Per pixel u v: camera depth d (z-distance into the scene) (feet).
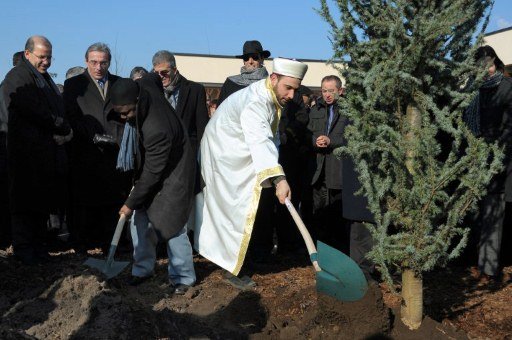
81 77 20.36
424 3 12.55
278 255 21.77
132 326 12.66
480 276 18.58
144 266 16.99
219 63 65.10
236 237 16.53
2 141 21.70
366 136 13.08
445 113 12.85
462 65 12.93
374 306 13.14
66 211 23.17
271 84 15.83
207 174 17.13
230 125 16.43
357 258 16.47
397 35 12.48
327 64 13.52
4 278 15.76
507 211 19.95
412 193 12.78
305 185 22.35
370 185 13.01
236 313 14.89
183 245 16.74
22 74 18.01
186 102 20.24
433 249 12.93
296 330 13.60
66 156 19.07
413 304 13.50
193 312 15.15
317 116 22.12
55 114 18.43
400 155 12.76
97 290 13.50
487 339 13.92
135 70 23.25
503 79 17.90
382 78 12.55
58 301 13.50
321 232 22.79
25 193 17.74
